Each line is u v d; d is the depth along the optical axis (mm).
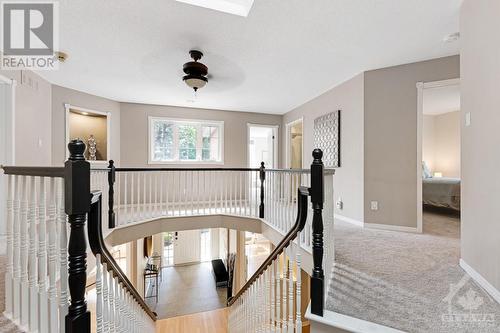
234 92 4383
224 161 5719
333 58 3031
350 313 1498
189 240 7793
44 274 1298
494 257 1609
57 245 1332
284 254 1843
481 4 1746
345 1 1965
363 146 3461
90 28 2324
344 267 2102
